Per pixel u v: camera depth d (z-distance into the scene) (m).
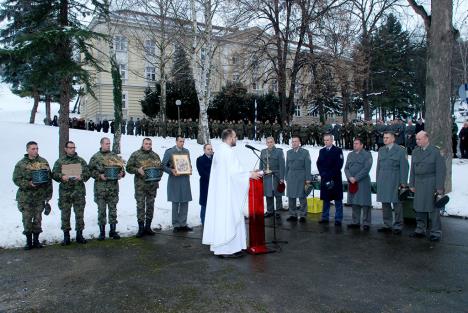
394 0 30.05
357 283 5.54
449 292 5.20
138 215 8.19
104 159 7.89
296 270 6.10
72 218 9.11
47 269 6.23
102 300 5.07
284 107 28.33
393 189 8.16
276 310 4.70
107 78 40.50
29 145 7.28
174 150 8.88
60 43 11.01
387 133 8.36
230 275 5.91
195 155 17.98
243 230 7.02
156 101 36.53
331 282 5.58
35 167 7.25
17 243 7.61
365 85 33.62
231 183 6.90
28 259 6.73
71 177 7.42
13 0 13.89
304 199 9.59
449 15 10.62
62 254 6.99
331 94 30.36
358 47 27.83
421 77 45.50
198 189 12.33
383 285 5.45
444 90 10.81
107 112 40.75
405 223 9.26
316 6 25.97
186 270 6.15
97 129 36.41
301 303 4.89
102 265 6.41
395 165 8.19
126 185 12.26
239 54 26.69
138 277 5.86
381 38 38.78
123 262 6.55
